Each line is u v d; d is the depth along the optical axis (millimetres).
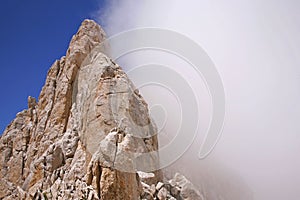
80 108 37375
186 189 35969
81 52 42875
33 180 33750
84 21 47156
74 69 41969
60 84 43031
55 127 39062
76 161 32375
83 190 26312
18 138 44906
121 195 25641
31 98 48938
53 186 31422
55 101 42344
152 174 31766
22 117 50000
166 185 34844
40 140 40688
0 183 41781
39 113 44594
